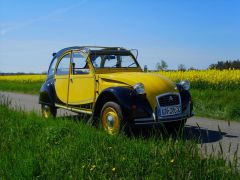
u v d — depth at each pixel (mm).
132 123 7605
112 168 4867
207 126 10016
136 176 4578
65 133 7219
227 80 20344
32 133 7492
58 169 4902
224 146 7391
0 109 10641
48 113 10688
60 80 10047
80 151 5668
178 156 4770
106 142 6227
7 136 7027
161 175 4562
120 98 7676
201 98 14695
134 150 5660
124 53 9586
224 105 13023
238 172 4504
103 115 8023
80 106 9203
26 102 17422
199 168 4484
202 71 23969
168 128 8852
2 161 5465
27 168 5047
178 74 23672
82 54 9258
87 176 4629
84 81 9055
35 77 45406
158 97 7855
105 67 9078
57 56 10375
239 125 10195
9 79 46344
